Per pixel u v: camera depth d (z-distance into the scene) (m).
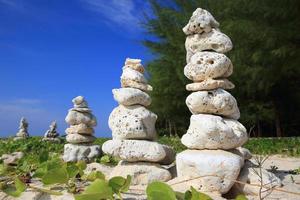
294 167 7.99
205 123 4.70
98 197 2.88
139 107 5.60
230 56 16.88
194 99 4.88
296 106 20.95
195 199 2.83
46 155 5.39
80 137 8.44
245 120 20.16
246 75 17.89
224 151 4.66
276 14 15.02
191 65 5.02
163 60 22.89
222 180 4.38
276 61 15.83
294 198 4.14
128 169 5.21
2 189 3.69
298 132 22.47
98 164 7.36
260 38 15.37
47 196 3.62
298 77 18.73
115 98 5.68
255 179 4.54
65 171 3.61
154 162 5.38
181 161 4.69
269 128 23.56
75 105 8.70
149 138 5.57
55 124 18.97
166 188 2.78
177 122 25.23
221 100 4.84
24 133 22.12
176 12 21.73
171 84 22.69
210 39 5.05
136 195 3.72
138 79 5.68
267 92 18.56
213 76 4.92
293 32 14.98
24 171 4.86
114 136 5.52
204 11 5.16
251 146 13.03
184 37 20.94
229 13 17.64
